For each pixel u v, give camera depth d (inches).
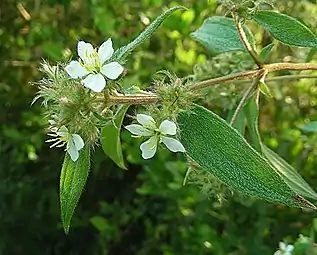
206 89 7.8
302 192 6.7
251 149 4.9
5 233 15.0
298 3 10.4
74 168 5.3
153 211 14.1
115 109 5.6
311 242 8.8
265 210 12.1
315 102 13.1
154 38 13.6
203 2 12.6
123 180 14.9
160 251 13.8
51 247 15.3
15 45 15.0
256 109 6.9
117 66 4.8
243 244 12.1
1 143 14.6
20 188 14.7
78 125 4.8
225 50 7.2
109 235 13.9
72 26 14.5
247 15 5.9
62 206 5.4
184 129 5.0
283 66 6.3
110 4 13.6
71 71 4.8
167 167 12.0
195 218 12.7
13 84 15.0
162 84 5.1
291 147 12.3
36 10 14.2
